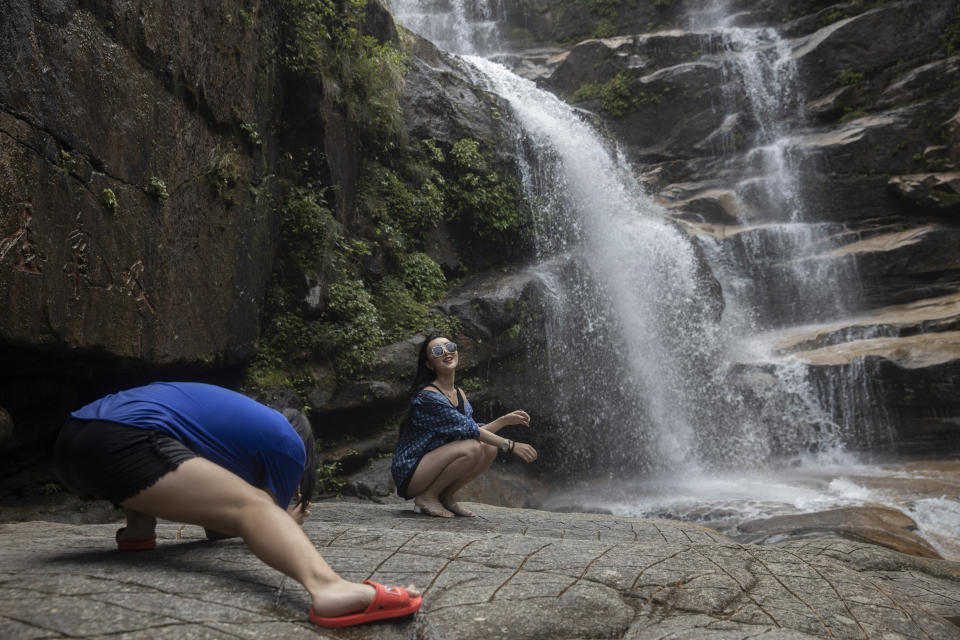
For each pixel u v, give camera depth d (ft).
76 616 6.75
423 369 17.52
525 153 45.16
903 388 43.86
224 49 23.86
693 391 46.57
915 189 58.44
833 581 10.57
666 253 48.88
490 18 83.15
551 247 44.32
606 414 41.27
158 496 7.79
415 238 38.96
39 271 14.93
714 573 10.19
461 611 8.17
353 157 35.91
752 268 59.52
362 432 31.53
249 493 7.84
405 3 80.53
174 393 8.68
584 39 81.41
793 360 47.67
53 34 15.19
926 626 9.70
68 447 8.13
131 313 18.66
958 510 31.71
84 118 16.30
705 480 40.60
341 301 31.91
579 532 16.38
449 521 16.44
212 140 23.62
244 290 26.53
